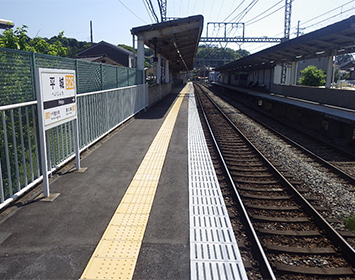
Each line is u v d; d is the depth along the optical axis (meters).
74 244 3.47
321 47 16.33
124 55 36.97
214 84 70.31
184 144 8.70
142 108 15.90
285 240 4.04
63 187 5.20
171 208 4.47
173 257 3.26
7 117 4.47
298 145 9.45
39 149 5.33
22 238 3.57
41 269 3.01
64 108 5.25
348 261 3.60
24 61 4.77
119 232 3.75
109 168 6.29
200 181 5.70
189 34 20.02
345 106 13.91
